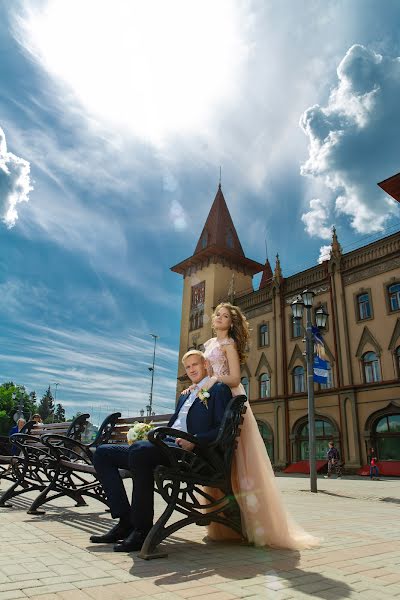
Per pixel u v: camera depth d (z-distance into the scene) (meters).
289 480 17.94
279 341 29.92
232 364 3.65
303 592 2.16
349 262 26.81
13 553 2.73
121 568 2.48
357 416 24.14
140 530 2.98
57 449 4.78
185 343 38.81
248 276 40.59
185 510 3.06
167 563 2.63
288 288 30.59
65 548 2.93
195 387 3.64
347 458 23.98
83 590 2.05
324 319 14.55
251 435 3.49
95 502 5.78
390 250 24.78
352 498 9.75
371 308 24.95
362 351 24.83
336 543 3.51
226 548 3.19
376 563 2.83
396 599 2.11
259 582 2.30
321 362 14.27
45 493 4.60
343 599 2.08
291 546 3.27
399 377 22.92
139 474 3.01
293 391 28.31
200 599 1.99
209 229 43.00
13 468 5.74
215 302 37.25
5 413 80.00
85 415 5.82
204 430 3.41
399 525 4.86
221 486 3.26
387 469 21.56
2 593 1.95
